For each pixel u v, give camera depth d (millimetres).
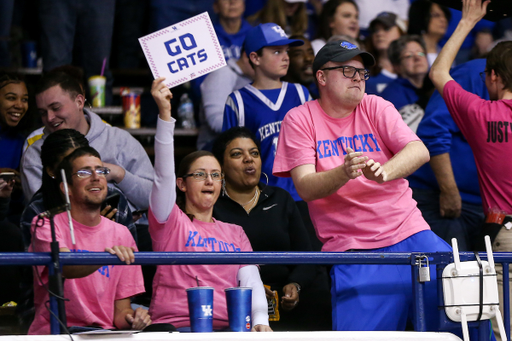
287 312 10914
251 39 13711
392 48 16016
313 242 12508
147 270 11328
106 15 16234
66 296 8461
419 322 8281
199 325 7969
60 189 8969
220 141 11680
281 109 13500
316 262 8133
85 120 12180
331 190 8375
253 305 9062
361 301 8773
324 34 17266
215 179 9859
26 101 13938
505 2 11023
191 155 10000
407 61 15812
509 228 9992
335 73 8844
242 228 10312
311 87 15750
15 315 10242
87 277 8648
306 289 11188
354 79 8836
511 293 9953
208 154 9992
